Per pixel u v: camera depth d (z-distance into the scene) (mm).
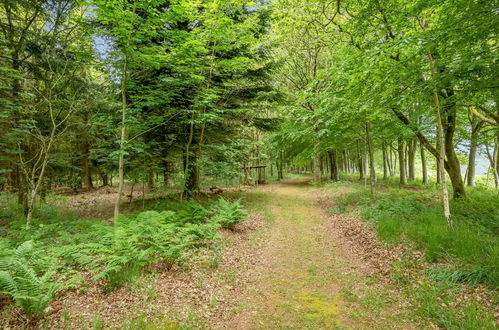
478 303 3707
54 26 8852
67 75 9234
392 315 3844
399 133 13234
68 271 4453
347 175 29047
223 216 8031
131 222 6230
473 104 7621
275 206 13133
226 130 13758
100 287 4289
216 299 4316
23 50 8492
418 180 23406
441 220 7027
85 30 7500
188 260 5688
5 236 7203
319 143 14461
